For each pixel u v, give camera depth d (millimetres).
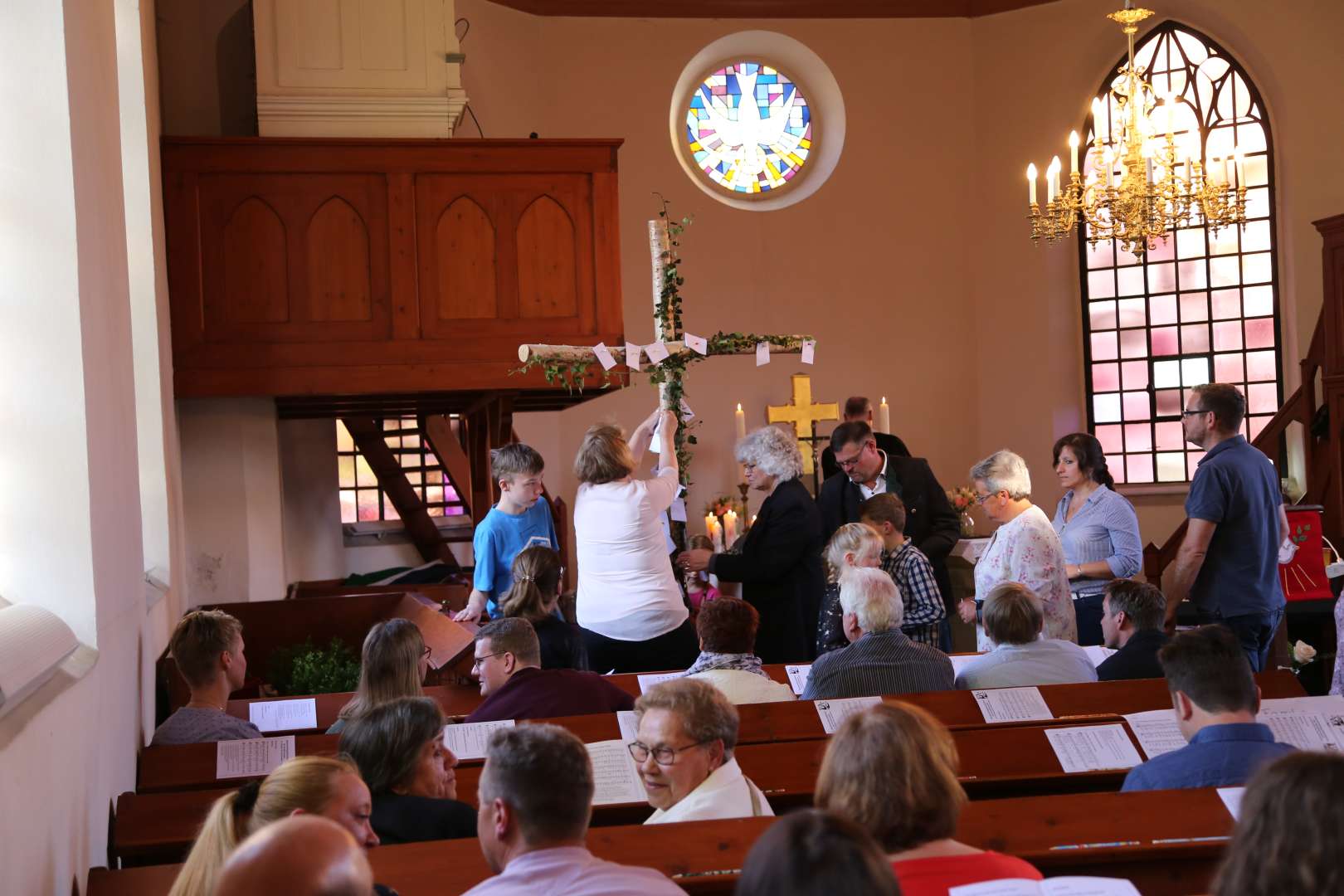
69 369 3594
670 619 5312
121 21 6531
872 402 13492
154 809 3551
